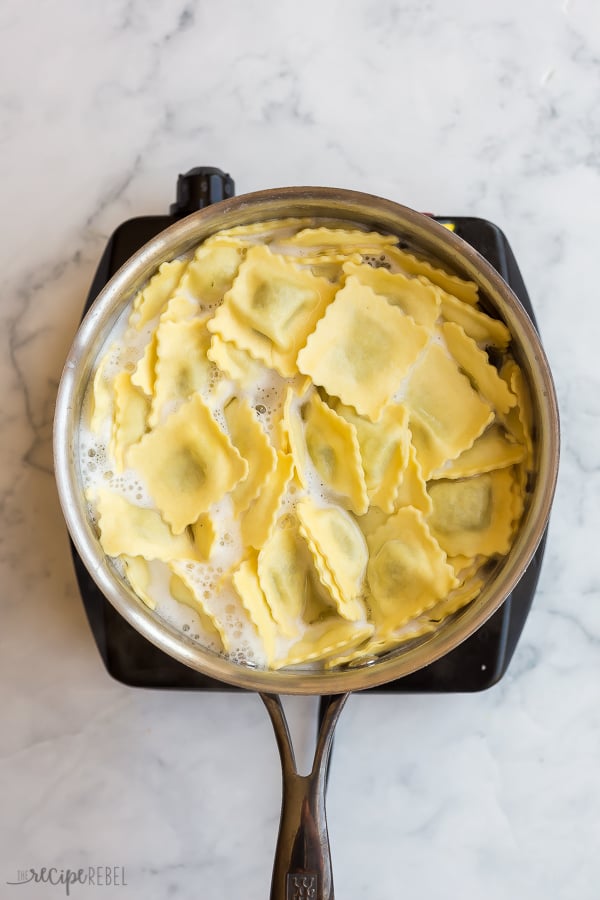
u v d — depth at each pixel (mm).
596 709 801
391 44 808
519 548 667
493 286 686
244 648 697
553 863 802
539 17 810
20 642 805
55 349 803
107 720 807
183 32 809
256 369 709
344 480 701
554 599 801
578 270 803
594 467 800
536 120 808
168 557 701
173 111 808
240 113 807
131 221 749
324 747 680
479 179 805
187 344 703
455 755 803
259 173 802
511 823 803
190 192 737
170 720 807
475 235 752
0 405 802
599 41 811
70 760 807
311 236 702
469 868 802
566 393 800
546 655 803
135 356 709
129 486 704
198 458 703
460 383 704
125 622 751
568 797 802
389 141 805
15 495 801
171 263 705
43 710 806
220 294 711
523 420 697
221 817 805
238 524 704
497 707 804
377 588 703
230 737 806
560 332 801
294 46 809
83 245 807
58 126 809
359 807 803
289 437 695
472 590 700
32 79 811
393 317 700
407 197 802
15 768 807
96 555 679
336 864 801
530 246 804
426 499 698
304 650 697
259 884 803
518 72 808
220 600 699
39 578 803
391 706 805
